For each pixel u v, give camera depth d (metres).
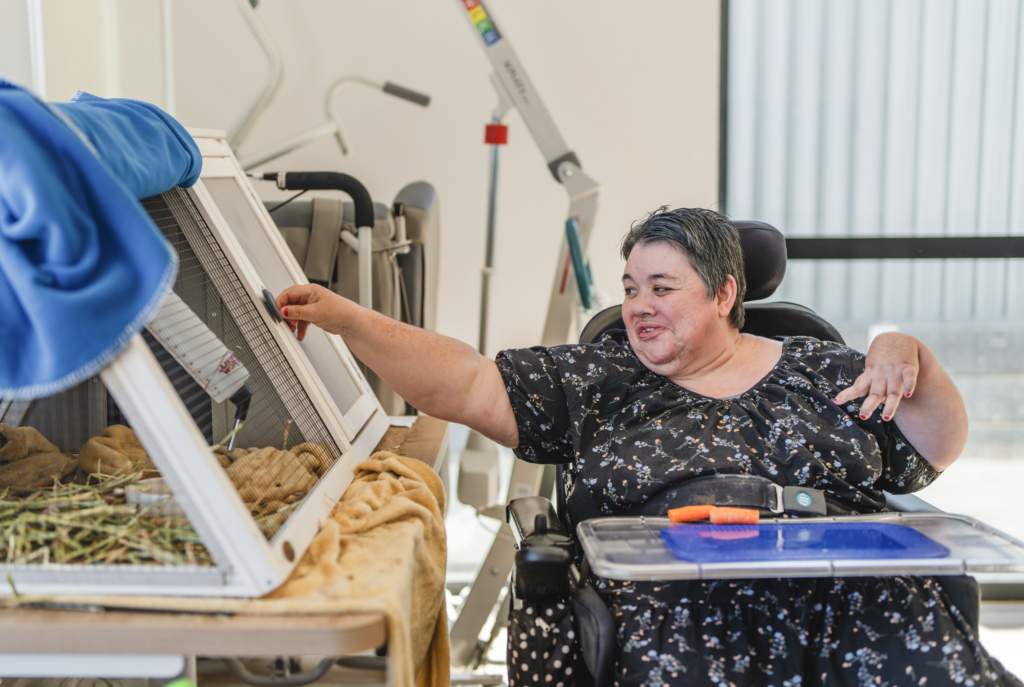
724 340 1.30
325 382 1.28
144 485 0.84
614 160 2.38
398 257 1.96
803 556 0.86
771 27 2.38
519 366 1.28
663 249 1.25
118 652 0.68
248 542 0.70
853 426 1.21
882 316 2.49
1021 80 2.38
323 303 1.14
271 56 2.00
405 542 0.86
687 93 2.35
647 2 2.30
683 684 0.94
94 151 0.71
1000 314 2.49
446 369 1.22
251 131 2.25
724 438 1.19
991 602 2.26
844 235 2.46
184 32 2.23
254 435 1.09
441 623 1.00
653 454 1.18
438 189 2.36
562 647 1.02
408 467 1.14
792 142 2.43
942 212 2.44
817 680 1.01
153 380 0.67
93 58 2.05
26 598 0.70
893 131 2.41
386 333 1.19
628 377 1.28
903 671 0.97
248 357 1.09
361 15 2.27
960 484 2.57
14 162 0.62
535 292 2.42
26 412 1.06
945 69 2.38
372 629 0.68
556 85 2.34
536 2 2.29
